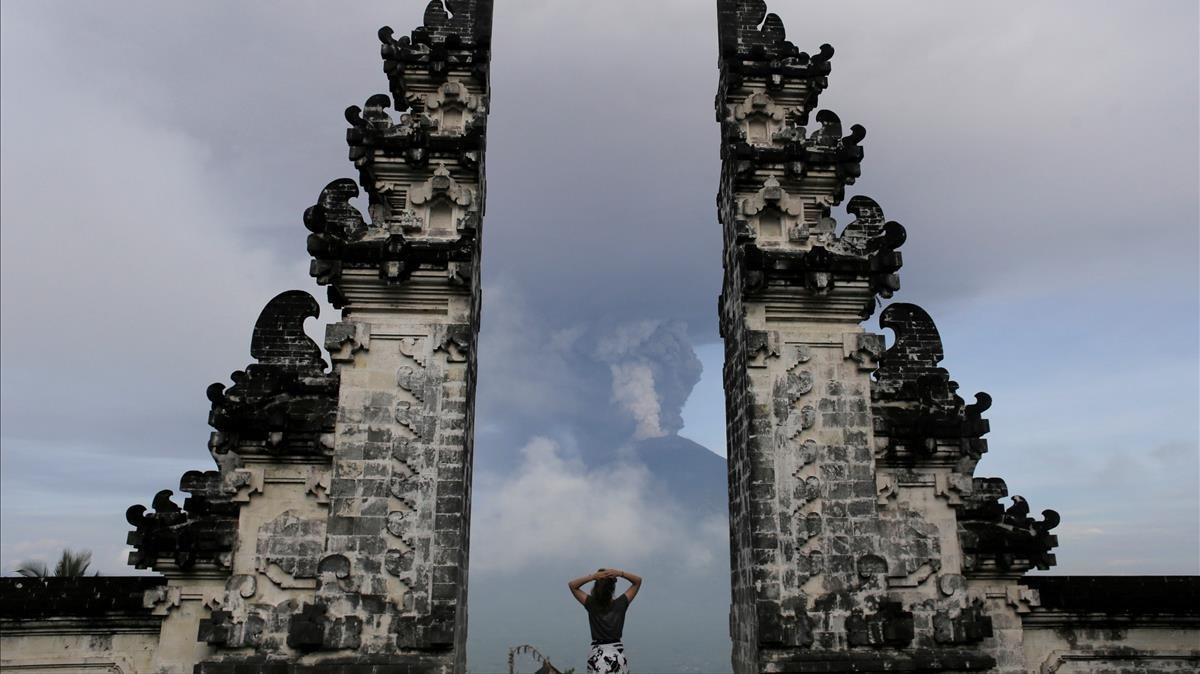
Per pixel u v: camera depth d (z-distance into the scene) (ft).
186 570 52.31
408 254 56.80
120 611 53.52
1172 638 59.11
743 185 62.13
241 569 52.06
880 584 54.03
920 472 57.36
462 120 62.34
